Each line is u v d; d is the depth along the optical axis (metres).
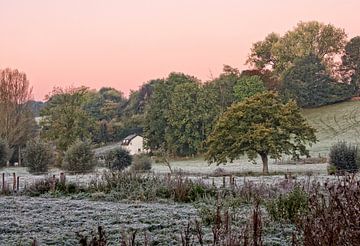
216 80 97.12
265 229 10.67
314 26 118.75
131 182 21.25
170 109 87.38
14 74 71.56
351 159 34.94
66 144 65.75
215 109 86.38
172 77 93.25
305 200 11.85
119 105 120.75
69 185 22.17
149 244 9.16
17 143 69.81
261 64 121.62
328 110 103.50
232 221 11.09
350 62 116.62
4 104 69.62
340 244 5.50
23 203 17.95
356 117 95.38
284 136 45.41
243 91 96.69
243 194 17.77
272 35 121.69
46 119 69.69
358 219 5.66
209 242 9.18
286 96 105.56
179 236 10.27
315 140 46.41
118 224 12.46
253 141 43.59
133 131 109.56
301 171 40.97
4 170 50.75
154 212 14.96
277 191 17.59
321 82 107.81
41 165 40.62
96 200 19.50
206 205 16.39
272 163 58.69
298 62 109.31
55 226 12.23
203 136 85.56
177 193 18.84
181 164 67.94
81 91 69.88
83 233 10.70
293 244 6.46
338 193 6.96
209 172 40.56
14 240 10.16
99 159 50.97
